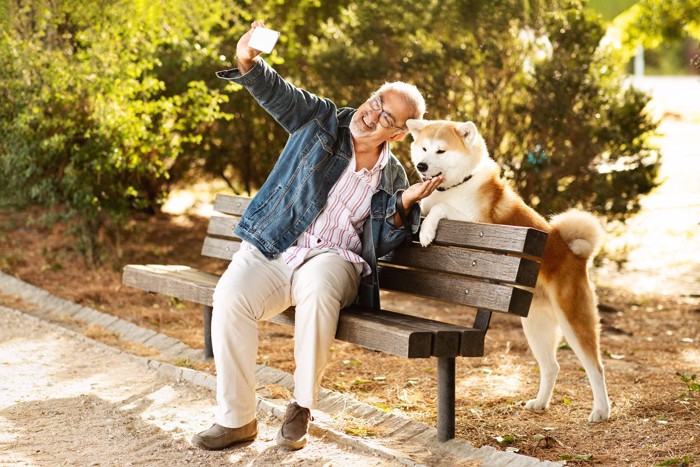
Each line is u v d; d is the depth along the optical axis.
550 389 3.97
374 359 4.95
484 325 3.42
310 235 3.63
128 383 4.32
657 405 3.98
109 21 6.63
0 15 6.56
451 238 3.65
